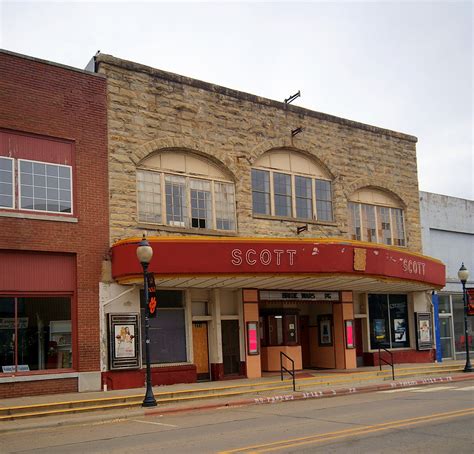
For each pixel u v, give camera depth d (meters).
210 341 22.02
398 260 23.27
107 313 19.27
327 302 25.59
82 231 19.19
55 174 19.02
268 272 19.77
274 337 24.67
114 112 20.31
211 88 22.69
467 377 23.83
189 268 18.86
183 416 15.33
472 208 33.75
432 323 29.73
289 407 16.33
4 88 18.31
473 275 33.28
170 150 21.64
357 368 25.80
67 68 19.55
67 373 18.34
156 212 21.05
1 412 15.02
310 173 25.55
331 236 25.59
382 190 28.31
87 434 12.89
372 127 27.95
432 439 10.63
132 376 19.42
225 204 22.78
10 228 17.97
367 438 10.88
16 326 18.02
